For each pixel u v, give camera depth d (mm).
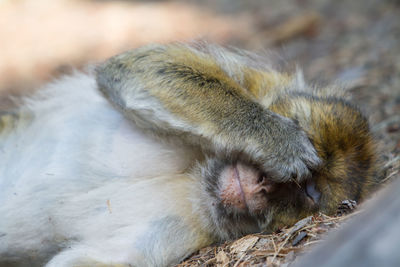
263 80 7562
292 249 5227
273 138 6145
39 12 22188
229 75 7195
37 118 7402
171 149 6488
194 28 20562
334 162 6254
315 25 18281
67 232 6398
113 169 6488
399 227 2947
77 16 21797
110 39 19594
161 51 6902
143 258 6184
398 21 16141
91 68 7758
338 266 2961
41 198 6469
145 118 6426
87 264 6000
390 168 7246
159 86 6504
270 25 19859
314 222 5625
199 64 6805
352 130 6598
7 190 6699
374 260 2863
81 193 6438
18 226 6504
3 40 19922
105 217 6309
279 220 6078
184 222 6359
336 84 8195
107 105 6934
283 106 6816
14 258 6629
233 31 19875
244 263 5402
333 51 14961
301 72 7973
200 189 6324
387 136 8375
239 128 6203
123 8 22828
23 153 6891
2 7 22469
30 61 17781
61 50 18719
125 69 6742
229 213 6176
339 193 6199
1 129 7422
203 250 6355
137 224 6273
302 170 6020
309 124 6477
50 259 6574
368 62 12617
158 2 23969
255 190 6027
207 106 6352
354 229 3086
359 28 16906
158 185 6383
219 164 6262
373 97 10125
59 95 7562
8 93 14977
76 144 6688
